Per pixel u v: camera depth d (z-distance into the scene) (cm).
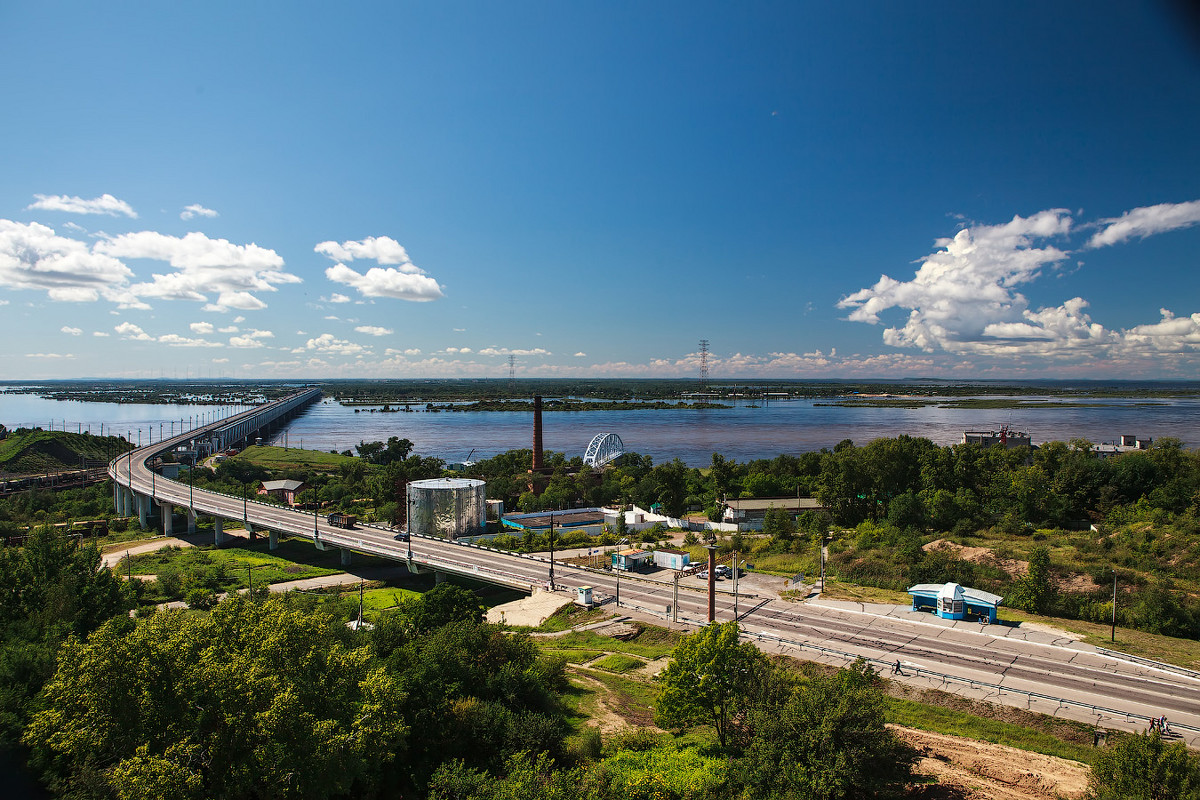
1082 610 7800
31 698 4744
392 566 12838
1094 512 12962
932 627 7525
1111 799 3525
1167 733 4984
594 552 12319
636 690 6275
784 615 8069
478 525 14388
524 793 3859
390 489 18275
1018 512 12575
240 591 10688
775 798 3916
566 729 5372
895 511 12694
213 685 3759
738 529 13312
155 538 15638
